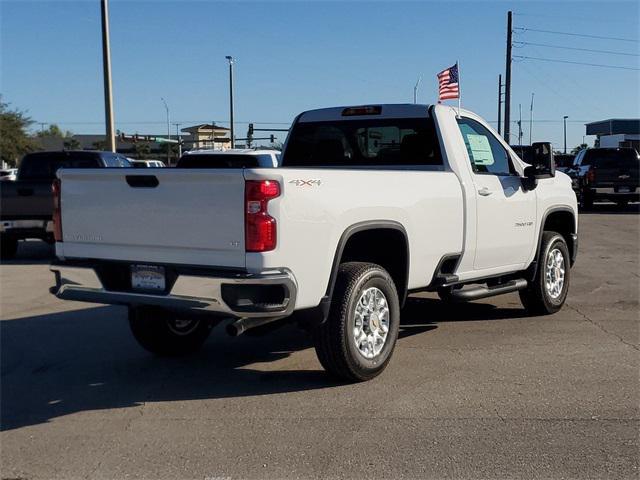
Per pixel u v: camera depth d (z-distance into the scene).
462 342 7.26
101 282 5.61
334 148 7.74
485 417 5.16
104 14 21.84
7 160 58.00
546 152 7.73
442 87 14.09
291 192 5.07
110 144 22.38
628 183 23.75
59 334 7.89
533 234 8.02
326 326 5.64
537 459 4.46
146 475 4.32
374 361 5.94
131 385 6.05
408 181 6.20
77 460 4.55
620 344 7.14
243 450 4.64
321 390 5.80
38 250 16.80
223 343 7.46
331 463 4.43
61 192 5.85
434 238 6.49
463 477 4.23
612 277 11.29
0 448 4.75
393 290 6.09
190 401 5.61
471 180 7.02
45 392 5.89
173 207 5.23
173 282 5.20
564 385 5.87
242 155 13.21
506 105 38.81
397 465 4.39
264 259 4.93
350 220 5.56
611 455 4.51
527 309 8.52
